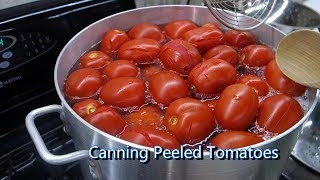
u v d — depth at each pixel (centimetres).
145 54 36
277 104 30
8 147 38
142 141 26
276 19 48
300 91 33
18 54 35
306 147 37
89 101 31
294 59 33
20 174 37
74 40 35
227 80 32
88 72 33
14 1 34
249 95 29
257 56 36
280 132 29
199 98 33
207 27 38
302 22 49
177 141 28
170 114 29
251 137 27
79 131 27
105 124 28
